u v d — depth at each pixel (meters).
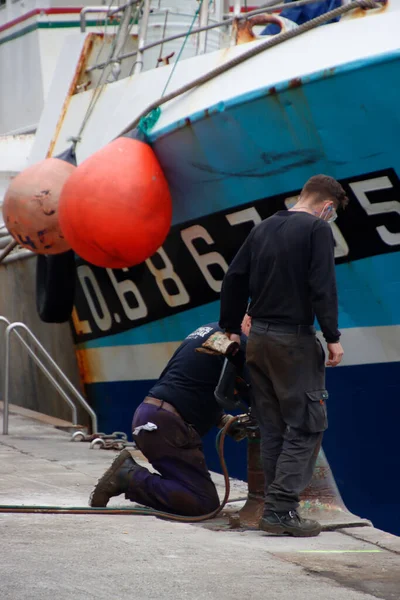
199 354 15.77
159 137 25.92
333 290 13.76
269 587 10.79
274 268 14.08
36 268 36.44
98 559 11.87
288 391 14.05
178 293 28.19
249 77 23.78
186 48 34.47
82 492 18.31
